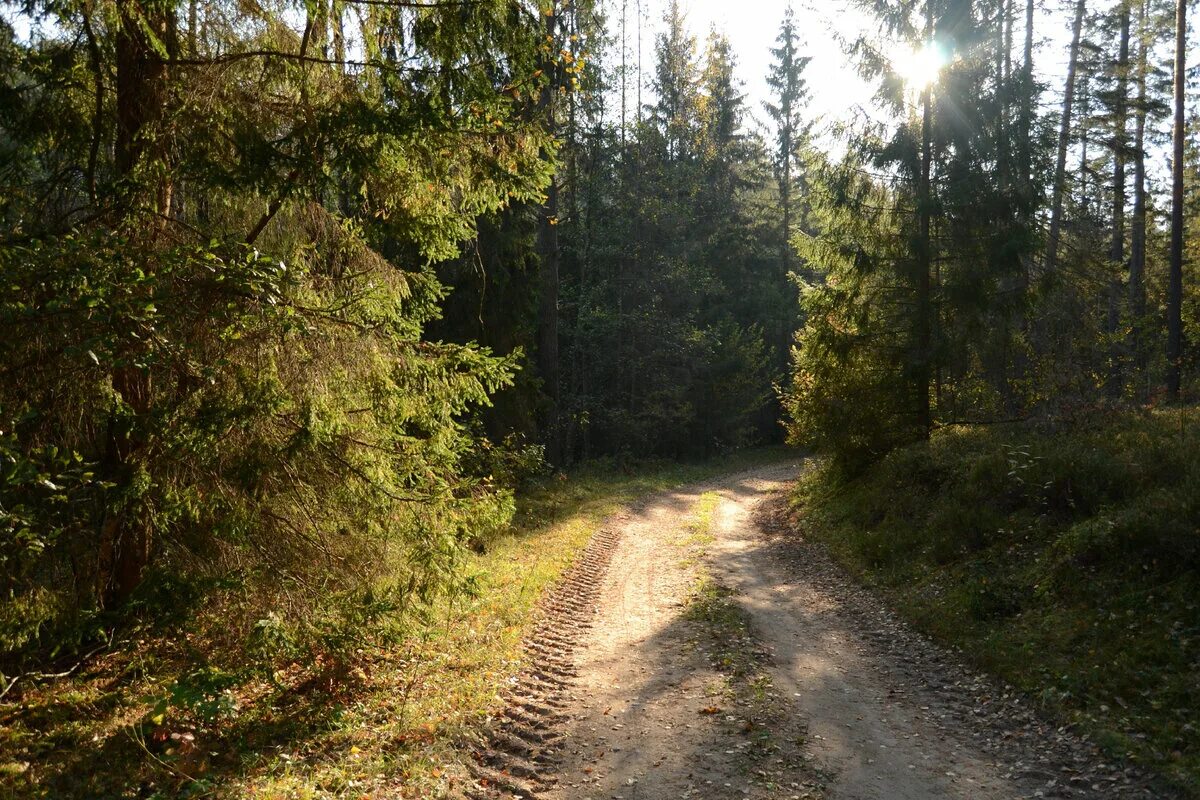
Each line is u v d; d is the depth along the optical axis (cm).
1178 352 1916
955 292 1709
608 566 1445
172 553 654
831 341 1848
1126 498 1031
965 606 990
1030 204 1670
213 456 623
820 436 1902
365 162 679
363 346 680
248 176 641
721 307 4766
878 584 1234
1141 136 2619
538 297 2397
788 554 1578
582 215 3822
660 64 4212
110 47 660
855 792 565
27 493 525
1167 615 784
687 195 4128
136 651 661
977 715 722
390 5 667
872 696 774
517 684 786
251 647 613
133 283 514
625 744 651
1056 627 853
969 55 1728
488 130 758
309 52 722
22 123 658
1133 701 679
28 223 609
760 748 637
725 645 931
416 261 1709
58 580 591
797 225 5259
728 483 3156
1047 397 1603
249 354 619
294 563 700
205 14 734
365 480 720
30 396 542
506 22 694
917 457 1585
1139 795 544
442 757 598
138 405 652
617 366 3791
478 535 816
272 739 618
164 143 661
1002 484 1279
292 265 643
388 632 712
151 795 503
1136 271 2620
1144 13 2548
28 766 524
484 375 754
